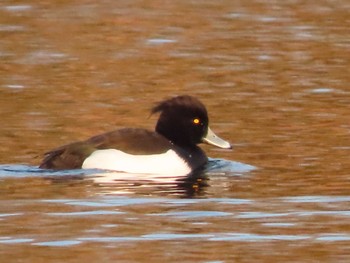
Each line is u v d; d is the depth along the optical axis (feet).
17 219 44.83
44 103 68.69
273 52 84.17
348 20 95.30
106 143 53.16
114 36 89.66
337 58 82.07
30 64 80.23
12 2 101.50
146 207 46.65
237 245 41.57
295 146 58.59
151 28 92.38
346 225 44.27
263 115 65.87
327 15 97.30
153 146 53.42
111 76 76.74
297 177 52.19
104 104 68.90
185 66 79.87
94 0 103.40
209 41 87.86
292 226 44.09
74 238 42.42
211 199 48.08
